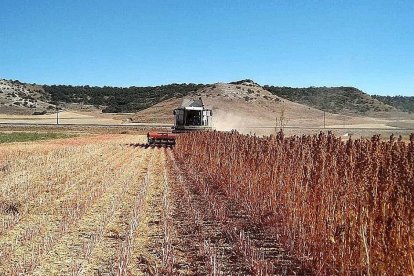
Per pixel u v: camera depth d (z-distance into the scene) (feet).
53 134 225.35
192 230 37.96
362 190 26.05
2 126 287.48
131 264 29.96
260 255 31.35
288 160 42.06
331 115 548.31
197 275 28.30
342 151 36.37
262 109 540.11
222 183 57.16
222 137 85.61
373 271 23.02
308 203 32.24
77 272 27.89
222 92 588.91
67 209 45.16
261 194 42.96
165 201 48.24
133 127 296.92
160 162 92.99
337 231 25.35
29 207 46.47
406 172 24.17
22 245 33.58
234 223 39.37
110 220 41.52
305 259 29.01
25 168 78.28
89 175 71.10
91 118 513.04
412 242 21.50
